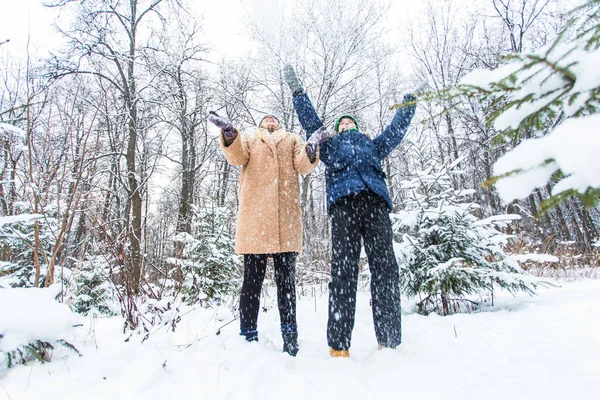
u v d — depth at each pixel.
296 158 2.22
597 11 0.63
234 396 1.26
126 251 2.62
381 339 1.95
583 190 0.49
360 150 2.19
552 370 1.44
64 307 1.70
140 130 11.33
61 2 9.36
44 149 2.45
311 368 1.61
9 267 3.79
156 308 2.46
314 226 10.27
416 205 3.66
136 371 1.43
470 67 12.21
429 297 3.55
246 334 2.00
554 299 3.25
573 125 0.51
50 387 1.31
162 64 11.45
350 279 1.95
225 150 2.12
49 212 3.25
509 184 0.54
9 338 1.45
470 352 1.77
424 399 1.24
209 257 4.31
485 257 3.70
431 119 0.86
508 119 0.74
